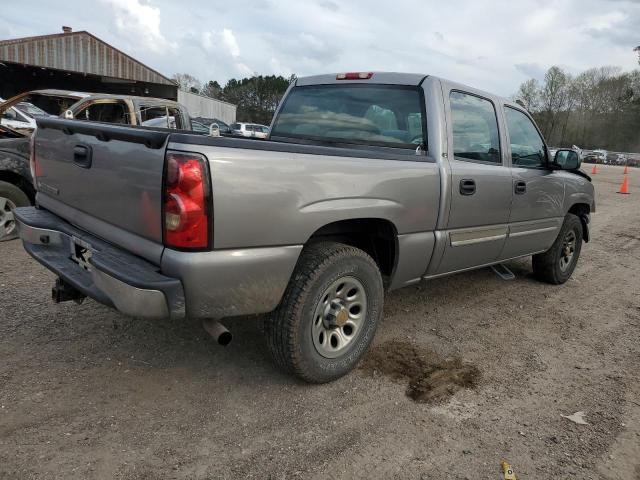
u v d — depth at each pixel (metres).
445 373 3.43
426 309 4.65
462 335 4.11
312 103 4.38
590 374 3.58
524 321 4.54
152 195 2.44
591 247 8.17
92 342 3.47
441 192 3.56
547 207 4.93
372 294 3.25
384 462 2.48
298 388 3.09
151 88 32.66
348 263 3.02
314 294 2.88
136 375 3.10
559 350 3.96
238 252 2.51
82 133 2.93
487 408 3.03
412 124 3.75
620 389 3.38
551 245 5.36
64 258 3.11
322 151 2.84
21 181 6.03
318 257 2.91
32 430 2.51
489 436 2.75
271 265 2.64
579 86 75.81
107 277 2.46
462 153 3.84
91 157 2.86
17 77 29.95
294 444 2.57
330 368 3.08
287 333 2.85
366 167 3.03
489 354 3.79
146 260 2.56
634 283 6.10
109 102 8.64
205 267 2.40
